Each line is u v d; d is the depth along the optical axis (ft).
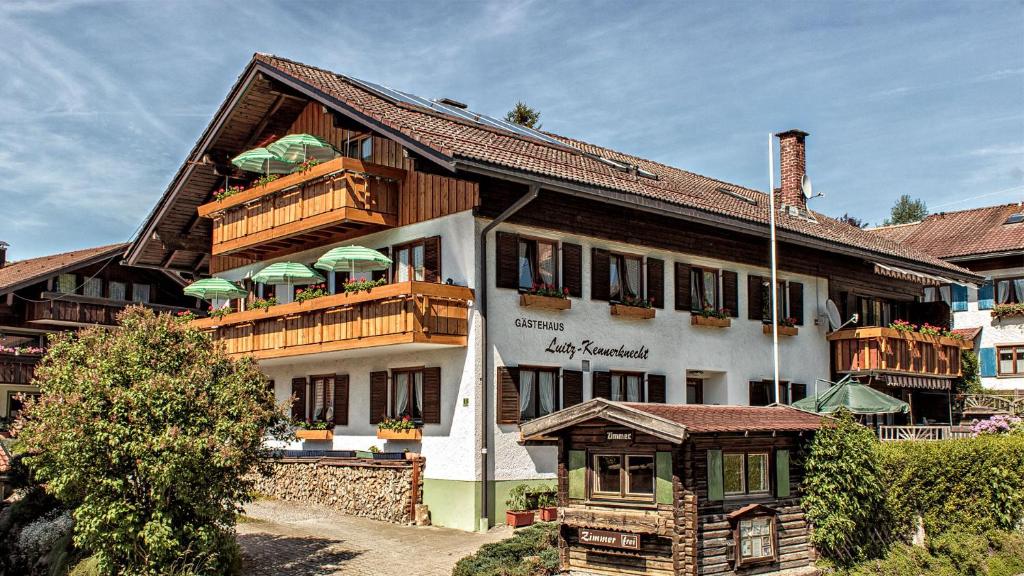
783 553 45.60
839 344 86.53
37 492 63.46
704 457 42.14
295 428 74.33
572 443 44.06
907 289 98.17
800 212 94.38
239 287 79.20
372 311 61.21
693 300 75.72
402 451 64.95
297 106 76.54
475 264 60.64
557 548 47.24
